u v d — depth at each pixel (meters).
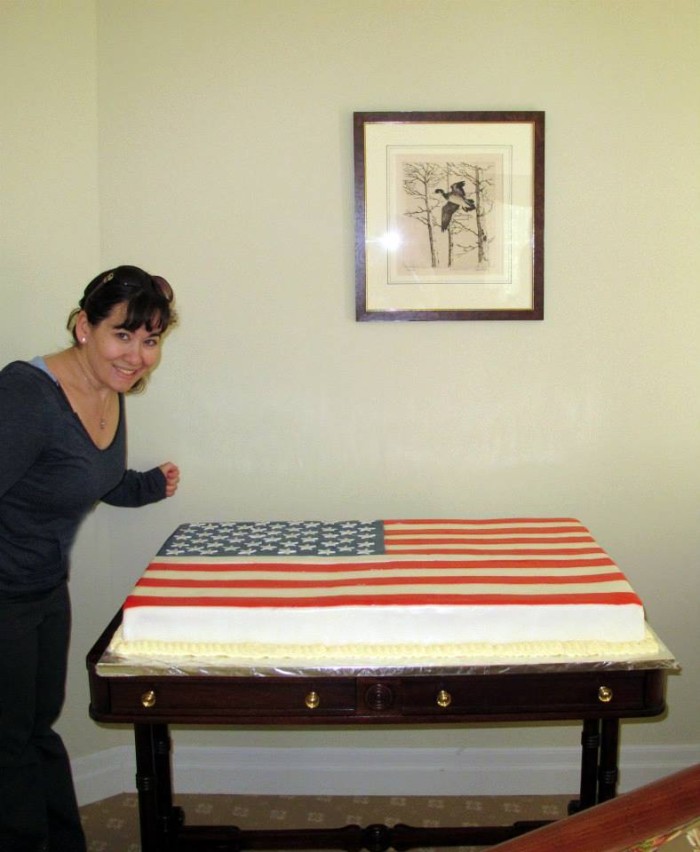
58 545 1.70
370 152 2.09
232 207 2.13
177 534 1.91
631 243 2.14
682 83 2.09
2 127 1.98
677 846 0.81
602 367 2.18
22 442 1.51
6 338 2.03
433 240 2.12
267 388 2.19
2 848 1.72
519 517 2.23
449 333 2.17
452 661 1.45
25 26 2.00
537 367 2.18
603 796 1.62
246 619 1.48
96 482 1.67
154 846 1.65
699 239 2.14
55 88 2.04
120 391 1.66
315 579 1.60
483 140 2.09
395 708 1.46
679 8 2.07
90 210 2.11
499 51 2.09
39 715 1.80
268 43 2.09
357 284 2.13
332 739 2.32
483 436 2.21
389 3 2.08
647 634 1.51
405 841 1.97
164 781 1.93
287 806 2.28
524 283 2.14
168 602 1.50
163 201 2.12
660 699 1.47
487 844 1.96
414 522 1.98
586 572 1.62
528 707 1.47
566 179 2.12
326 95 2.10
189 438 2.20
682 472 2.22
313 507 2.23
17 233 2.02
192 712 1.46
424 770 2.32
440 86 2.10
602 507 2.23
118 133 2.10
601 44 2.08
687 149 2.11
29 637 1.67
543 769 2.31
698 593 2.26
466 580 1.58
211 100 2.10
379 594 1.52
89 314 1.57
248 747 2.32
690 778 0.89
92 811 2.23
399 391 2.19
